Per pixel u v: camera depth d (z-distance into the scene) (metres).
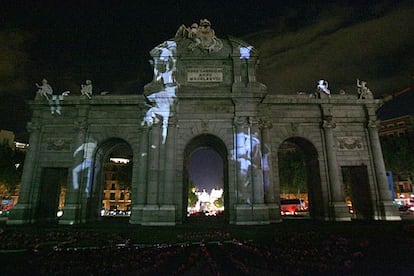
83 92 29.64
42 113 30.16
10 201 62.81
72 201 27.20
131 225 24.58
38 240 17.89
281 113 30.23
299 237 18.00
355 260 12.71
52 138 29.61
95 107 29.80
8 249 15.58
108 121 29.58
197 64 29.06
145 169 27.05
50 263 12.54
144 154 27.42
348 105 30.89
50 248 15.98
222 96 27.44
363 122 30.83
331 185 28.44
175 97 27.31
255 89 27.61
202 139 30.38
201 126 27.78
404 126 73.25
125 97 29.20
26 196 27.66
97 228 22.33
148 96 27.39
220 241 18.06
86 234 19.83
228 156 27.06
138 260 13.27
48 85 30.69
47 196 30.03
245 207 25.09
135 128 29.41
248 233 20.08
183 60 29.06
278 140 29.67
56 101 29.64
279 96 29.78
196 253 14.87
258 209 25.02
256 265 12.27
